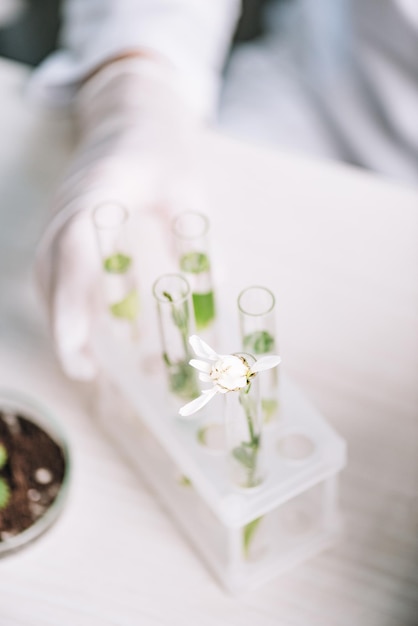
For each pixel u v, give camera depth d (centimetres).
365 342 68
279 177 78
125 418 65
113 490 63
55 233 69
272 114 92
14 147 82
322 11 92
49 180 79
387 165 90
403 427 65
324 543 61
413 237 74
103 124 75
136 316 64
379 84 90
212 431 60
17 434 65
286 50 95
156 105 77
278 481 58
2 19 111
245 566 60
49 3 112
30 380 69
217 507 57
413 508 62
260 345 57
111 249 62
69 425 66
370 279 72
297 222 75
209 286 61
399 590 59
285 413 60
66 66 83
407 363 67
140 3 83
